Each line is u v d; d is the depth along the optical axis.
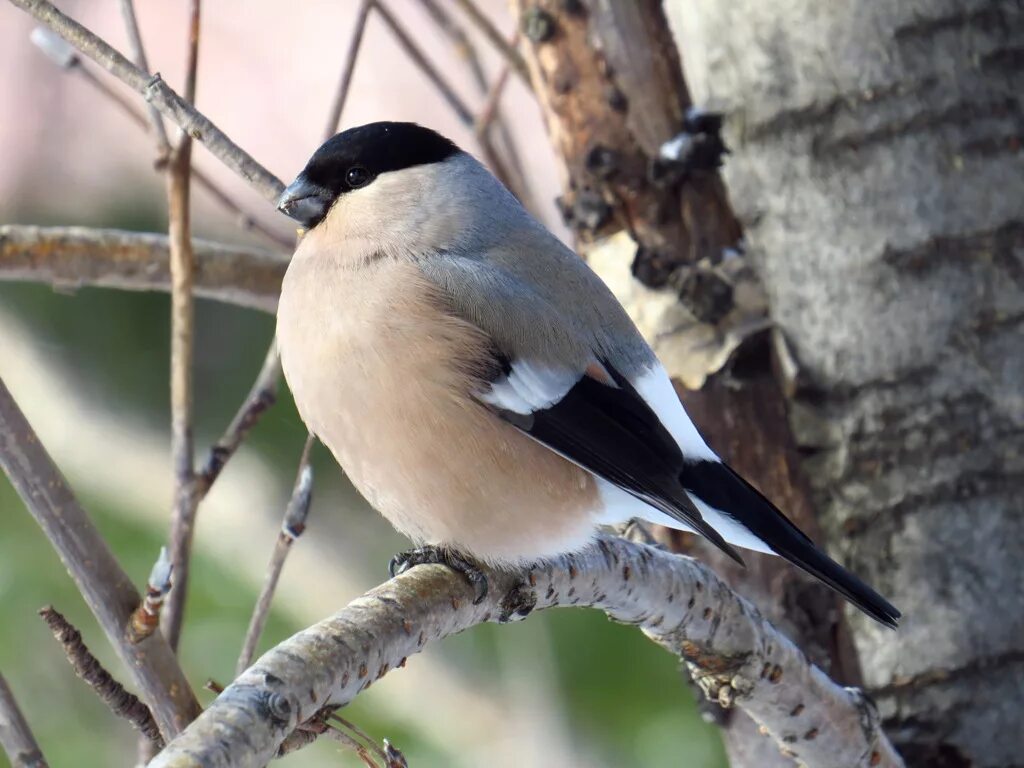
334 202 3.62
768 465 3.64
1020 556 3.63
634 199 3.64
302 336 3.60
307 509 3.57
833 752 3.60
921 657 3.63
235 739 3.49
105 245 3.66
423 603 3.55
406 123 3.63
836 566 3.60
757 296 3.64
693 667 3.59
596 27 3.64
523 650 3.75
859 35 3.64
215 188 3.66
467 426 3.59
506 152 3.70
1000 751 3.62
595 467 3.60
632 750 3.74
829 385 3.64
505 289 3.61
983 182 3.63
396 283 3.60
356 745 3.52
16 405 3.53
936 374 3.63
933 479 3.63
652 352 3.62
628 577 3.58
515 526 3.59
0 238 3.65
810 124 3.64
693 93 3.67
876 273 3.63
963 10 3.64
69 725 3.76
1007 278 3.63
